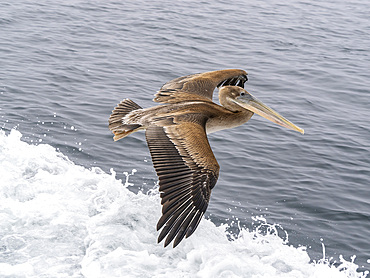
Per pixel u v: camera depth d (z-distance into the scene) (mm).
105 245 6840
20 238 6906
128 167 11484
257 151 12938
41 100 14602
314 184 11539
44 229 7105
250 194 10938
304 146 13492
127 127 6449
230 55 21344
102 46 20641
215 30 24812
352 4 33594
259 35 24812
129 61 19156
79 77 16875
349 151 13477
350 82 19312
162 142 5656
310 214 10414
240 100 7465
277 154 12906
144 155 12117
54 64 17891
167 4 29062
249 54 21750
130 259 6641
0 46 19156
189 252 6941
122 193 8008
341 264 8266
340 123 15398
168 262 6828
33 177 8203
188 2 30094
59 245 6863
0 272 6273
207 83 7680
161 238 4926
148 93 16234
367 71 20859
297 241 9555
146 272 6539
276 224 9961
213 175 5383
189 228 5023
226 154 12609
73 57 18891
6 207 7359
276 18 28406
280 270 7137
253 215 10195
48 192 7871
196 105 6883
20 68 17094
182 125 5938
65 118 13586
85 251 6832
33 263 6500
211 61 20297
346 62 21859
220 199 10633
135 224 7359
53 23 23047
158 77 17844
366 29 27734
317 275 7066
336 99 17531
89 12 25594
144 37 22547
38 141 12133
